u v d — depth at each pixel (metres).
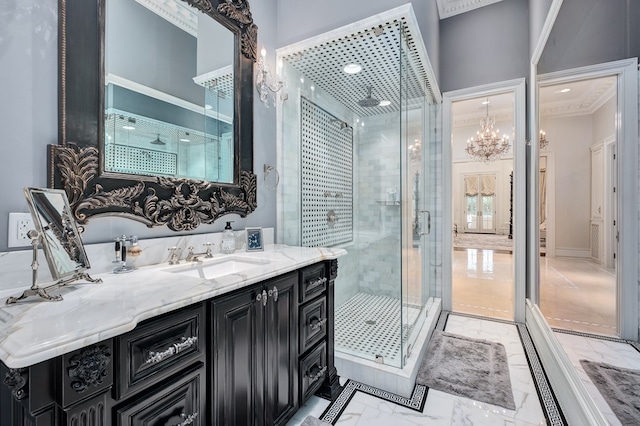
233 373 1.11
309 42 2.14
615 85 1.38
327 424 1.49
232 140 1.88
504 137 6.76
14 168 0.99
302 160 2.50
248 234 1.84
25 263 1.00
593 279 1.54
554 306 1.93
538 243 2.46
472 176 10.56
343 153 2.83
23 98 1.01
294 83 2.43
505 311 3.18
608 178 1.46
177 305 0.86
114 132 1.26
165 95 1.49
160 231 1.44
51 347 0.58
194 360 0.96
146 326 0.81
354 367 1.88
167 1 1.51
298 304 1.50
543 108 2.34
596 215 1.56
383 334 2.24
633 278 1.32
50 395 0.62
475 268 5.37
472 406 1.62
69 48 1.12
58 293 0.91
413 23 1.93
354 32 2.00
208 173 1.72
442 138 3.28
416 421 1.51
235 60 1.90
